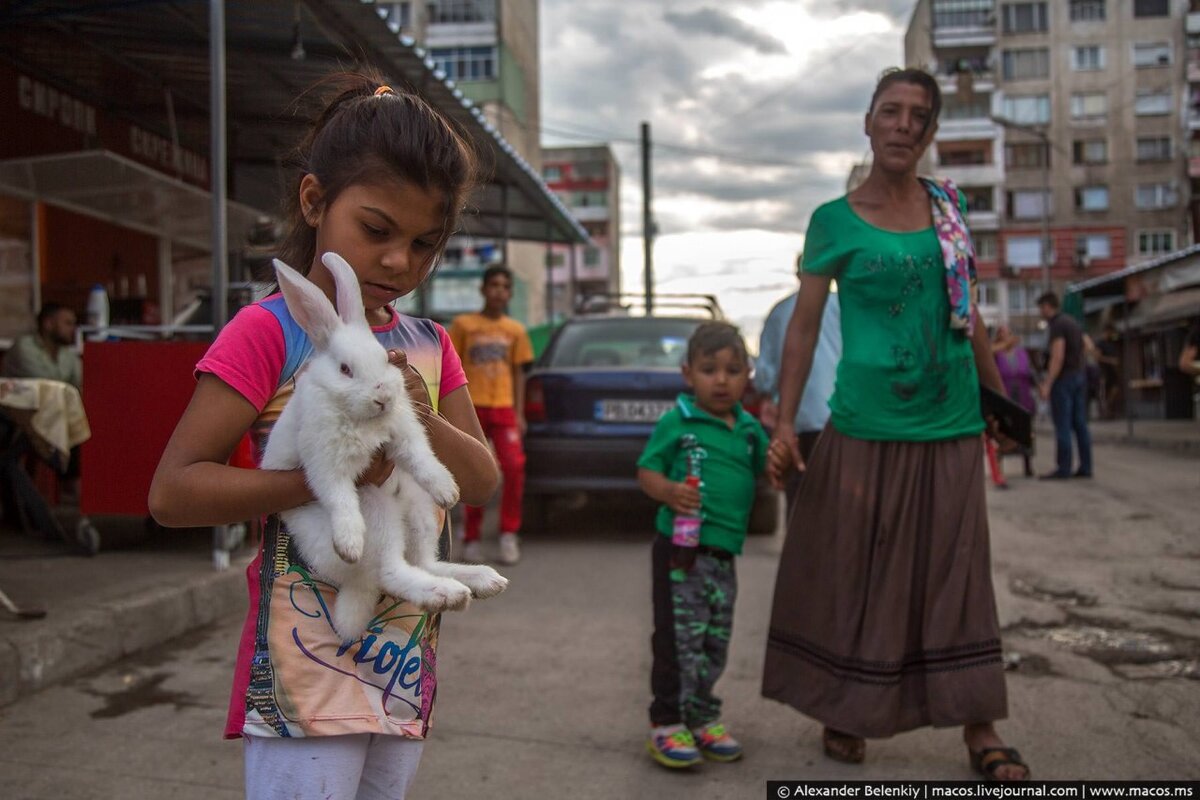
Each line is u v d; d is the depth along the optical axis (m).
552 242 16.91
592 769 3.25
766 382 4.98
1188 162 51.53
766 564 6.55
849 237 3.25
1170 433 15.91
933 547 3.16
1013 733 3.51
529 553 6.97
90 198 9.05
